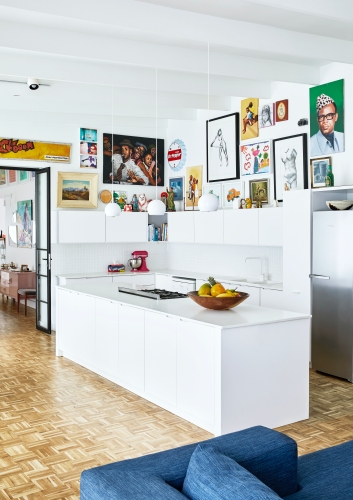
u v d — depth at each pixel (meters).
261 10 4.61
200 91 6.68
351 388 5.49
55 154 8.48
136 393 5.23
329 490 2.44
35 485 3.36
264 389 4.30
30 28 4.84
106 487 1.96
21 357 6.80
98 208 8.89
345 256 5.71
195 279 8.07
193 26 4.61
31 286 11.06
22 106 7.41
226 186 8.14
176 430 4.29
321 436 4.17
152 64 5.41
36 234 8.88
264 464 2.39
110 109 7.88
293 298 6.34
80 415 4.65
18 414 4.68
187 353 4.44
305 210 6.16
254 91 7.12
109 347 5.68
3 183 13.59
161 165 9.48
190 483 2.00
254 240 7.18
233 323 4.16
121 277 8.66
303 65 6.39
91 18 4.16
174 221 8.81
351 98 6.14
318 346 6.07
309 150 6.74
